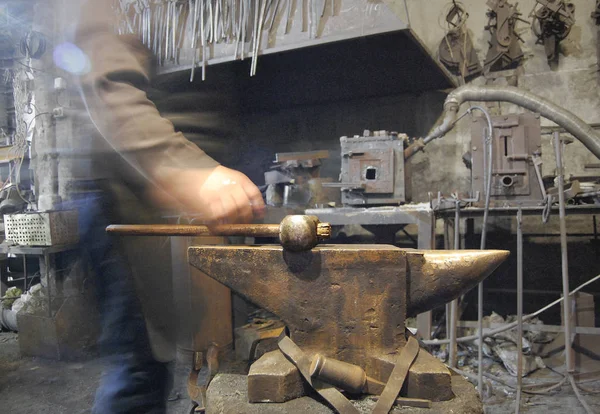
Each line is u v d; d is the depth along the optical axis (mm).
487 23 3178
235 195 974
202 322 2447
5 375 2631
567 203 2307
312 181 2869
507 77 3098
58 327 2848
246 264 940
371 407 841
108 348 1382
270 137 3820
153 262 2227
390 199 2543
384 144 2547
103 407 1322
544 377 2303
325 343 912
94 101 1040
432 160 3338
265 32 2381
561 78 3012
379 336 896
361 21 2184
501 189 2395
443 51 3238
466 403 843
